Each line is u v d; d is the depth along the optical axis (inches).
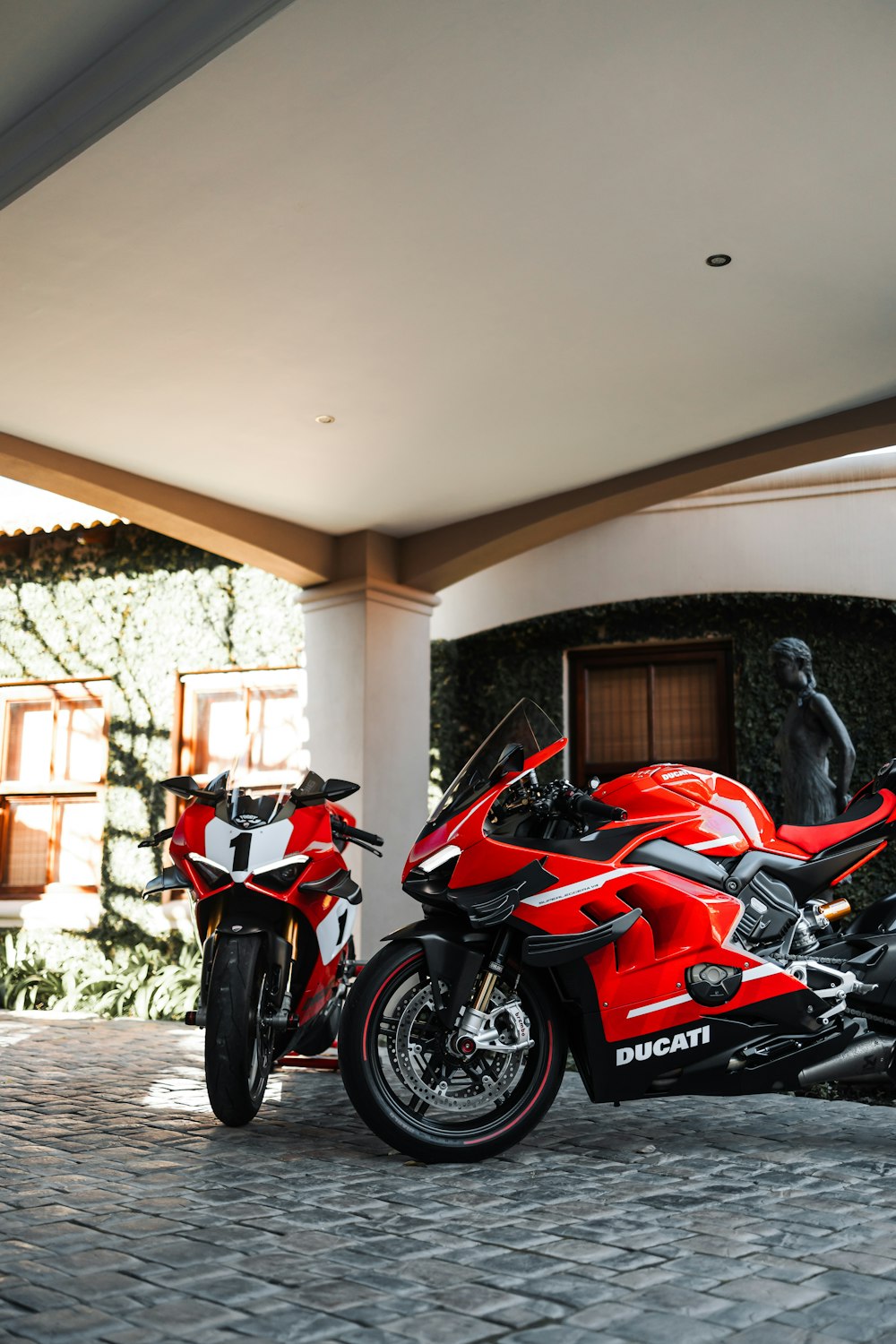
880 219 150.4
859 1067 132.0
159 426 214.8
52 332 179.8
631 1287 84.9
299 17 114.7
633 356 187.9
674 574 286.7
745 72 122.7
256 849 137.9
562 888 127.8
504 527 258.1
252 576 343.0
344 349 185.9
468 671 312.5
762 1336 75.6
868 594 267.4
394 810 267.0
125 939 339.0
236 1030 132.1
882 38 117.6
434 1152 124.4
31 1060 210.2
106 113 129.7
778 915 137.3
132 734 350.3
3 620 371.9
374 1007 125.8
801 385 198.8
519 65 121.6
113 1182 116.2
